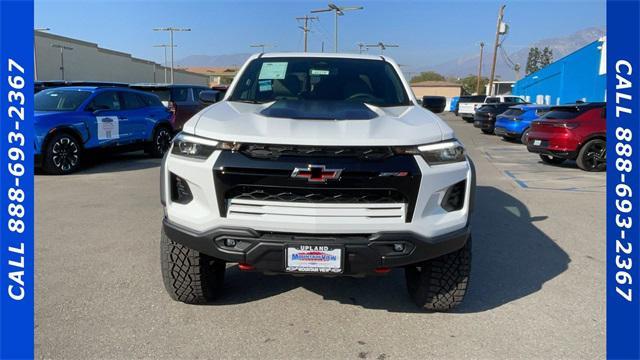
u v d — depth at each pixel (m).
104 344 2.92
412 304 3.56
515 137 17.95
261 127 2.89
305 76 4.15
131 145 10.70
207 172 2.80
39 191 7.39
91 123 9.56
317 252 2.77
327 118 3.07
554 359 2.86
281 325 3.21
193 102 13.30
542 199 7.44
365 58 4.44
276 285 3.87
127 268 4.13
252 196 2.80
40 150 8.62
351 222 2.77
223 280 3.67
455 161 2.95
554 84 31.03
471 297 3.71
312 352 2.89
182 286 3.28
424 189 2.80
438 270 3.20
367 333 3.13
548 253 4.79
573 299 3.69
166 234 3.05
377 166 2.72
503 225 5.85
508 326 3.25
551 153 11.20
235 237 2.80
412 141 2.81
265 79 4.14
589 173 10.44
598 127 10.68
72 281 3.84
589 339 3.08
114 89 10.52
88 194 7.20
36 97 9.67
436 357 2.87
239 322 3.24
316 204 2.76
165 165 3.04
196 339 3.01
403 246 2.83
